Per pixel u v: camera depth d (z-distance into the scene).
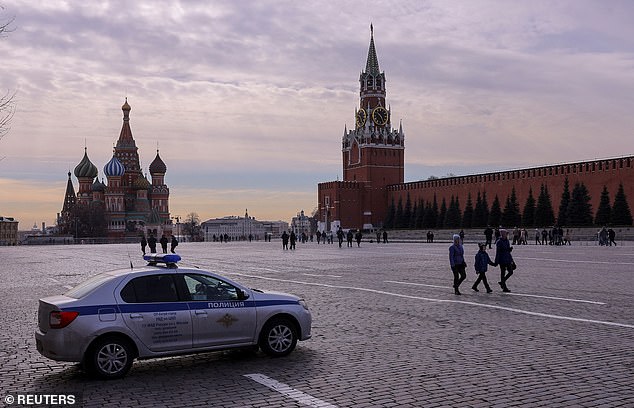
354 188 145.12
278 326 11.77
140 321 10.58
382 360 11.38
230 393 9.43
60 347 10.14
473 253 48.91
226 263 41.28
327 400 8.98
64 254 65.19
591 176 90.69
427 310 17.38
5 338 14.21
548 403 8.62
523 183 104.44
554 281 24.27
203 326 11.05
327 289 23.27
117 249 81.12
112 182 171.25
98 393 9.56
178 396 9.33
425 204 130.62
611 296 19.38
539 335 13.38
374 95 150.00
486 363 10.95
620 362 10.84
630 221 81.19
